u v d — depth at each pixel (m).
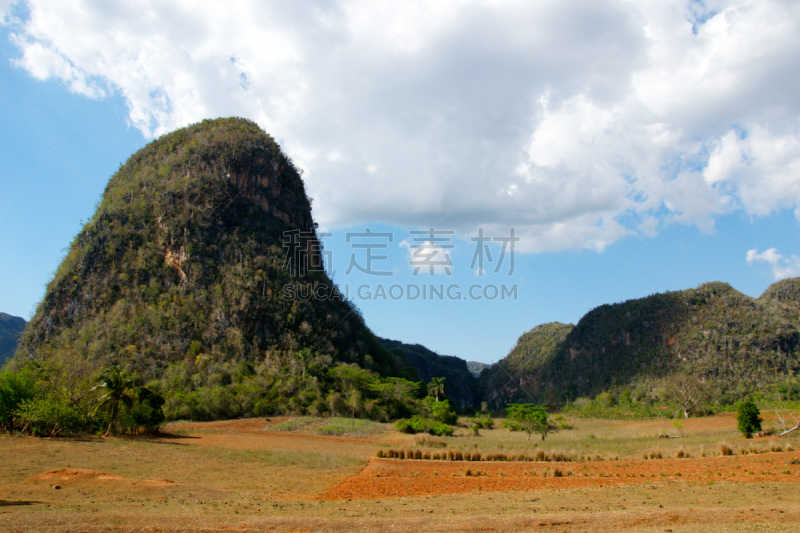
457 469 23.78
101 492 14.93
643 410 86.88
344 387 81.19
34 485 15.68
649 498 14.48
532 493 16.47
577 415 94.75
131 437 36.59
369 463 25.94
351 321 114.50
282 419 64.38
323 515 12.46
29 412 31.31
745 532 9.68
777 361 142.88
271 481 19.70
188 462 24.36
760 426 34.22
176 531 10.09
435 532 10.31
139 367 80.44
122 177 120.00
